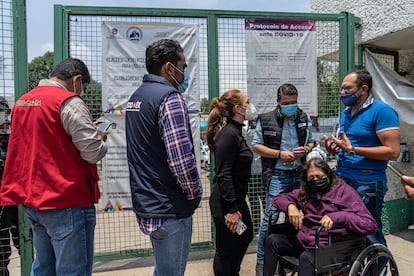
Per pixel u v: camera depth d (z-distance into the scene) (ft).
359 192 10.47
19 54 11.12
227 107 9.29
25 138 7.92
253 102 13.42
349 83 10.36
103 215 13.05
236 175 9.16
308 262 8.80
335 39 14.20
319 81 14.10
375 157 10.09
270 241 9.79
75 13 12.16
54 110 7.66
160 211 7.20
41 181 7.72
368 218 9.08
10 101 11.06
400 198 16.35
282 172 11.84
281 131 11.85
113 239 13.47
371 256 8.94
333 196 9.63
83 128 7.73
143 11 12.50
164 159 7.24
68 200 7.75
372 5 14.08
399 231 16.30
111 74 12.46
